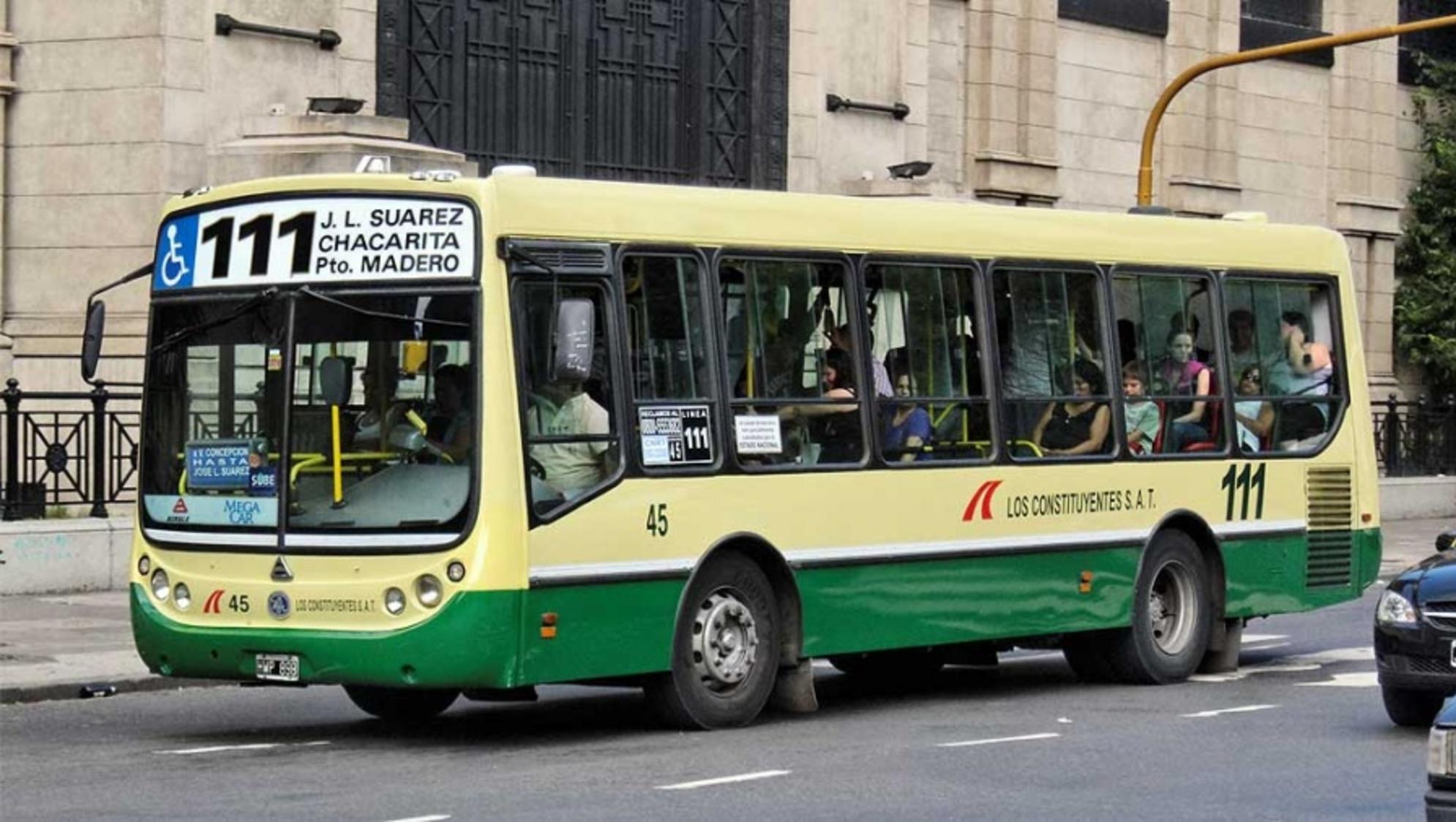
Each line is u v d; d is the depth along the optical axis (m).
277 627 14.96
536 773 13.79
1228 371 20.03
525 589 14.61
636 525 15.34
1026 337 18.25
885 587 17.00
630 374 15.41
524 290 14.86
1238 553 20.00
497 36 30.69
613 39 32.22
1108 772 14.02
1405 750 15.04
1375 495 21.41
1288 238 20.84
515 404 14.67
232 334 15.33
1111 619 18.80
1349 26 47.16
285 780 13.47
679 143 33.12
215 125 27.48
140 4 27.16
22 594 23.92
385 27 29.27
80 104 27.47
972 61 39.38
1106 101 41.78
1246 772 14.09
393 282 14.86
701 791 13.12
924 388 17.42
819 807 12.60
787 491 16.33
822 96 35.09
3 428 24.61
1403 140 49.41
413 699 16.95
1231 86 44.19
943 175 38.94
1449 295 47.84
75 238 27.45
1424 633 15.71
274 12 28.00
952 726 16.27
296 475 14.99
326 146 26.58
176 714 17.25
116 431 25.05
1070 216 18.78
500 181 14.81
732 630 16.00
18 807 12.44
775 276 16.44
